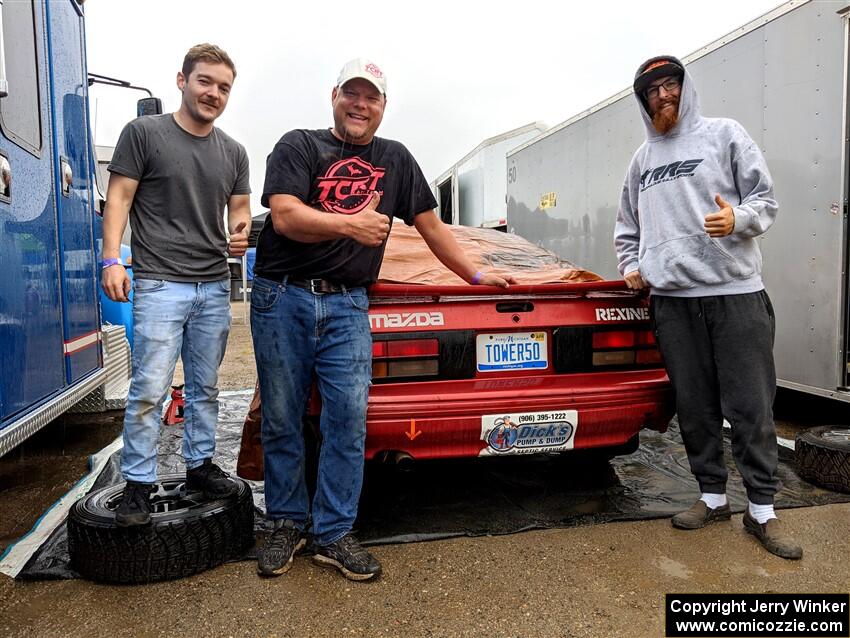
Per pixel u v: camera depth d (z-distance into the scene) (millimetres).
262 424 2510
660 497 3174
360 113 2357
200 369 2641
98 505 2459
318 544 2480
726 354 2658
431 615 2152
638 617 2125
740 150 2629
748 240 2639
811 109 3902
